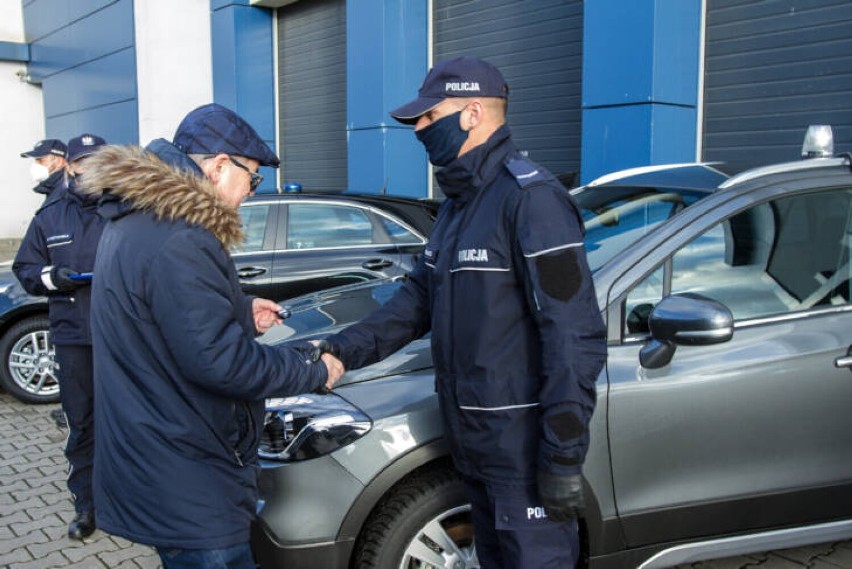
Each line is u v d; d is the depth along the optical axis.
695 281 2.74
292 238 5.91
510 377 2.12
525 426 2.12
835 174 2.90
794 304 2.81
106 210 1.93
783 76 6.26
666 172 3.49
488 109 2.16
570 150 8.01
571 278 2.00
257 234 5.87
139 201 1.86
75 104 15.51
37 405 5.84
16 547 3.58
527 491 2.14
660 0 6.30
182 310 1.83
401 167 9.55
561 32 7.97
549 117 8.21
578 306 2.01
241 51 11.64
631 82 6.52
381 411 2.54
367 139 9.58
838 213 2.91
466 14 9.08
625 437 2.57
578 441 2.00
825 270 2.89
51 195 3.67
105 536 3.69
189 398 1.91
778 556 3.38
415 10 9.38
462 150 2.18
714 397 2.63
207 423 1.93
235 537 1.98
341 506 2.47
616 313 2.62
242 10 11.57
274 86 12.14
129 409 1.91
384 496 2.58
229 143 2.03
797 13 6.12
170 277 1.83
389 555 2.54
